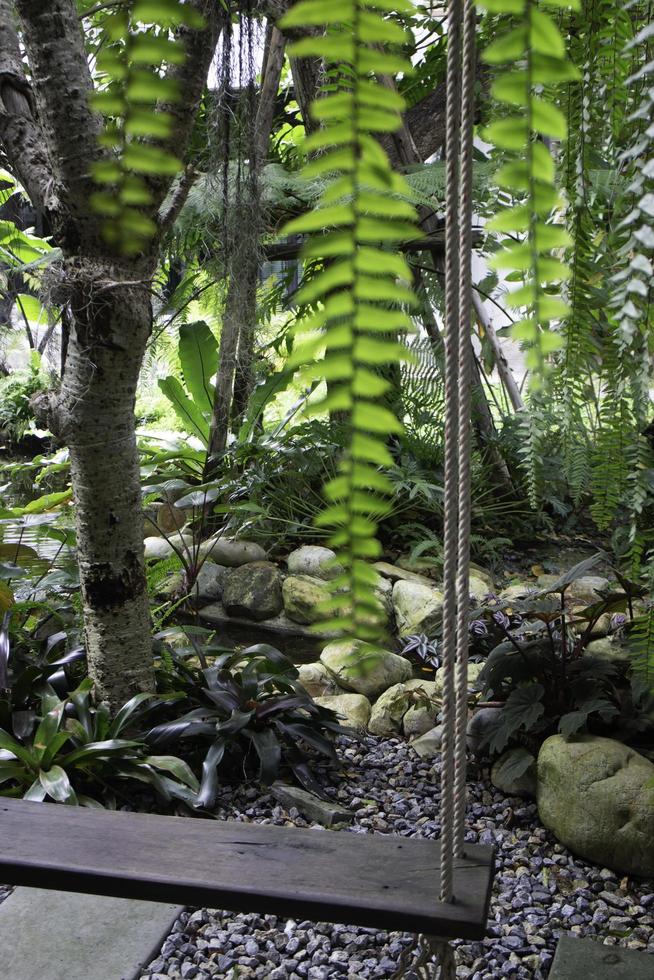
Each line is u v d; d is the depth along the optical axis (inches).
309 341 9.9
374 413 10.3
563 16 22.0
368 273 10.0
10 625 116.0
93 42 88.9
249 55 99.3
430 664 128.2
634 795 85.7
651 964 72.3
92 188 79.1
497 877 86.6
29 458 242.1
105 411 92.7
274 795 100.6
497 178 10.9
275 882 40.9
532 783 98.4
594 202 25.0
